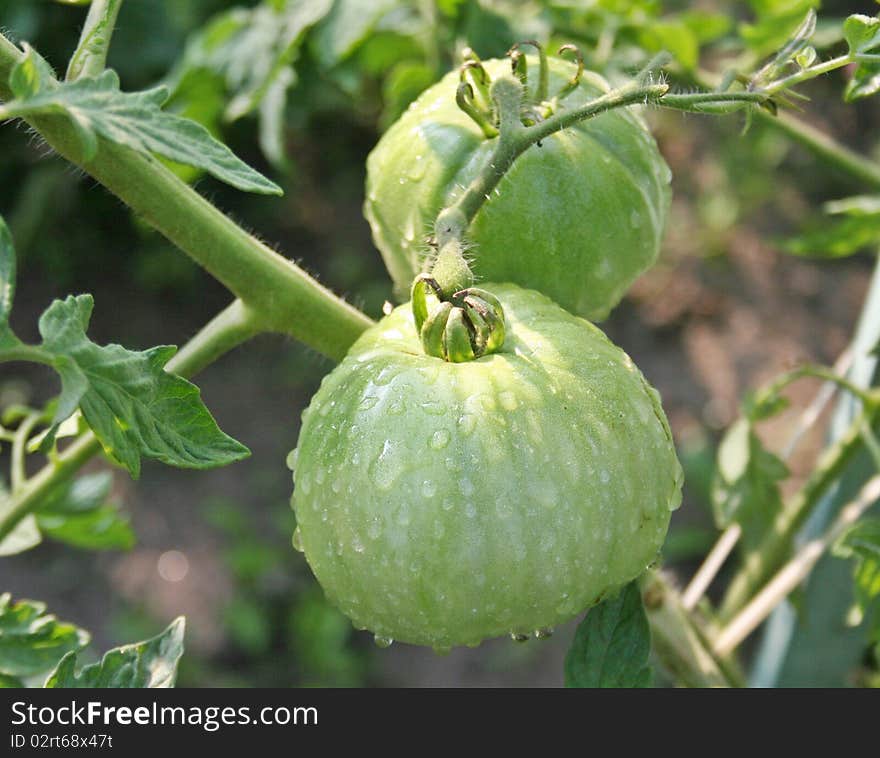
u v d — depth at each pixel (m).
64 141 0.44
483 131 0.46
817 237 0.61
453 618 0.42
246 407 1.45
